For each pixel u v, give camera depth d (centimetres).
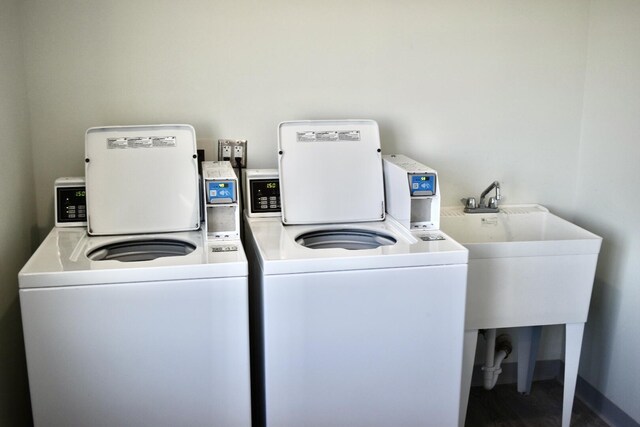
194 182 252
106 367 204
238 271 204
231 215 237
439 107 292
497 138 302
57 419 205
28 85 256
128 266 200
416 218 253
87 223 243
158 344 204
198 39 265
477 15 286
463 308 223
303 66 276
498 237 300
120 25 258
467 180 304
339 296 212
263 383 223
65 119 262
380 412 226
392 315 217
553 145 308
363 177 266
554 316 267
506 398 314
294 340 212
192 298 203
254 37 270
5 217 228
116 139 249
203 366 209
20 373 245
